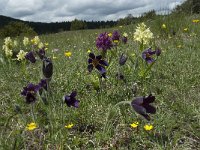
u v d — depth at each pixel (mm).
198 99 420
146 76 501
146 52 476
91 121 371
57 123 344
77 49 835
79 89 469
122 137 337
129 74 503
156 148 314
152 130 342
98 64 409
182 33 916
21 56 639
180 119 365
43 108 392
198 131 344
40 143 322
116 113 379
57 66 595
